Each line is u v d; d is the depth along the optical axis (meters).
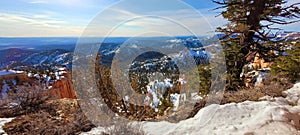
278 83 6.76
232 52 8.40
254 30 8.53
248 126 3.48
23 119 3.83
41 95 4.90
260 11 8.73
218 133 3.36
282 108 4.09
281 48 8.92
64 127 3.46
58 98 5.20
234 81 7.62
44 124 3.60
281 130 3.28
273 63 8.55
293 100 5.08
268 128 3.37
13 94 4.74
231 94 5.51
